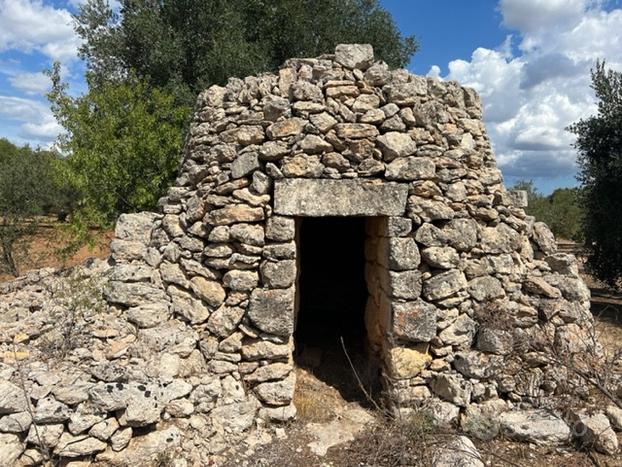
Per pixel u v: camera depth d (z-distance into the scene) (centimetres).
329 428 434
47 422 329
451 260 450
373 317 518
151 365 394
